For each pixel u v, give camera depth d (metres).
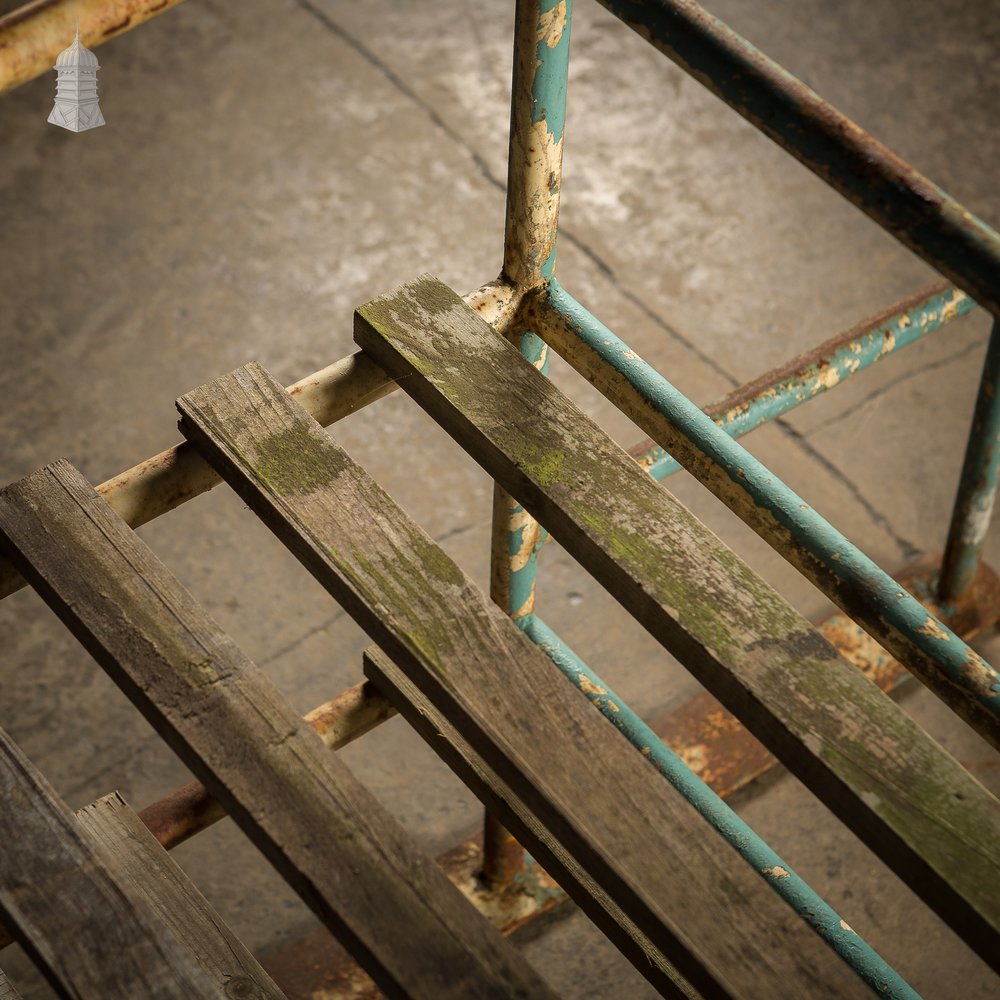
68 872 1.43
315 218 4.27
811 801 3.19
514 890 3.03
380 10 4.79
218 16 4.75
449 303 1.78
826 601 3.55
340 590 1.58
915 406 3.86
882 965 1.98
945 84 4.60
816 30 4.74
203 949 1.57
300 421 1.70
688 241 4.22
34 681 3.39
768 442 3.79
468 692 1.50
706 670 1.49
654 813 1.44
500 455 1.63
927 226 1.30
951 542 3.20
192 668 1.54
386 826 1.45
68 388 3.88
